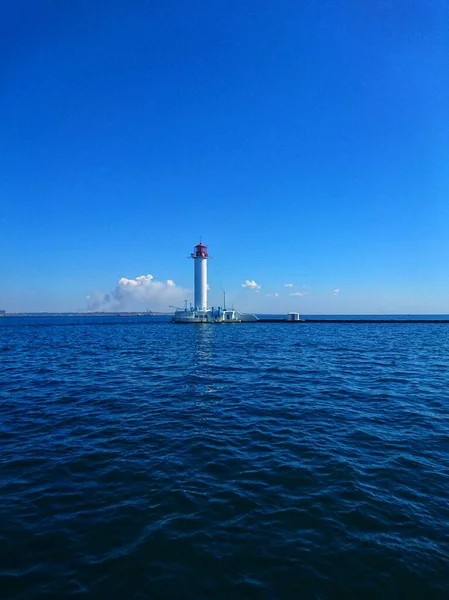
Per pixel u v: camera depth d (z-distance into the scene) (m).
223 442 15.58
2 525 9.52
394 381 28.47
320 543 8.88
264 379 29.19
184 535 9.16
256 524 9.64
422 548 8.72
